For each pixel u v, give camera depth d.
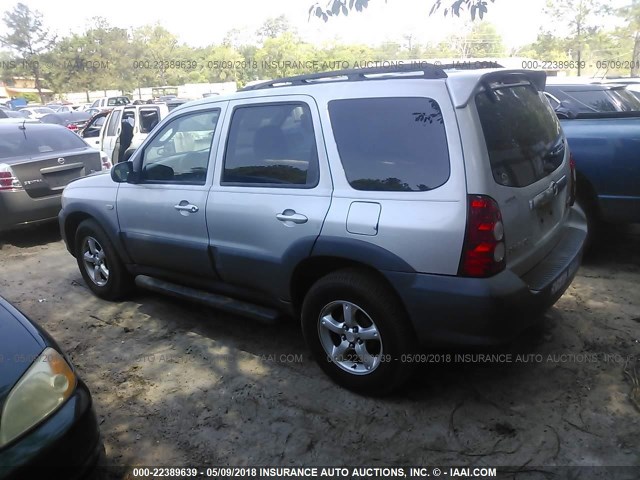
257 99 3.54
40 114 29.69
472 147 2.69
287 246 3.28
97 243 4.88
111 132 11.73
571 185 3.75
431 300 2.77
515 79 3.32
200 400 3.33
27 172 6.94
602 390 3.14
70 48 53.03
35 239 7.55
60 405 2.33
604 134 4.58
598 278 4.70
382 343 3.01
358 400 3.21
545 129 3.47
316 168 3.19
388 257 2.85
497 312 2.68
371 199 2.94
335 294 3.13
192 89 36.62
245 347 3.96
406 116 2.89
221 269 3.75
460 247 2.67
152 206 4.12
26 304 5.08
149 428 3.09
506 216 2.77
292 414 3.13
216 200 3.66
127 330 4.36
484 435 2.85
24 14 52.81
